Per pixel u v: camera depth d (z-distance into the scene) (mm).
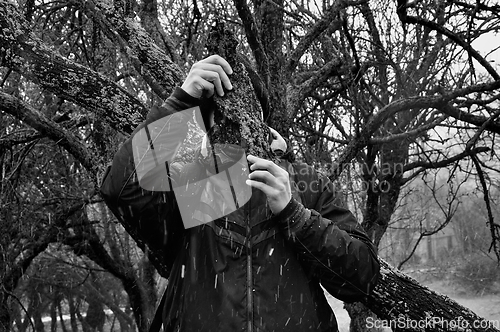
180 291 1910
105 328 22656
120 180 1943
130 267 10367
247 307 1786
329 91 6484
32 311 15914
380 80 5863
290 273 1863
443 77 5164
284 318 1793
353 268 1875
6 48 2574
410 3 4258
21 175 7367
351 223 2027
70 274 14000
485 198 5234
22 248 8203
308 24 5297
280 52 3541
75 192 8078
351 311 6258
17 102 4324
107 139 4242
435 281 21031
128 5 2846
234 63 1981
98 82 2686
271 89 3299
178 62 3879
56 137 4359
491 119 4320
